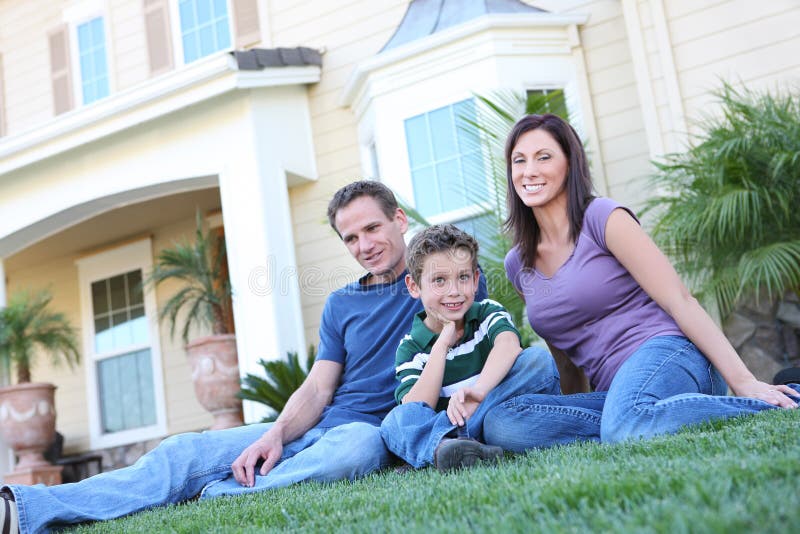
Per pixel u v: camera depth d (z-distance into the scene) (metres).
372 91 6.12
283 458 2.45
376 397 2.57
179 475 2.28
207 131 6.39
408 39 6.16
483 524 1.11
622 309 2.33
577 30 5.93
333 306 2.71
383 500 1.50
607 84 5.87
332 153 6.68
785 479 1.07
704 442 1.54
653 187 5.24
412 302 2.62
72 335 7.79
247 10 7.41
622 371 2.13
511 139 2.47
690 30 5.46
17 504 1.99
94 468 8.23
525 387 2.29
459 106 5.82
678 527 0.89
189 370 8.01
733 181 4.51
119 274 8.49
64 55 8.59
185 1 7.86
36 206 6.95
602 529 0.97
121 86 8.18
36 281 8.97
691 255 4.73
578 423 2.16
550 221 2.44
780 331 4.84
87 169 6.77
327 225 6.58
